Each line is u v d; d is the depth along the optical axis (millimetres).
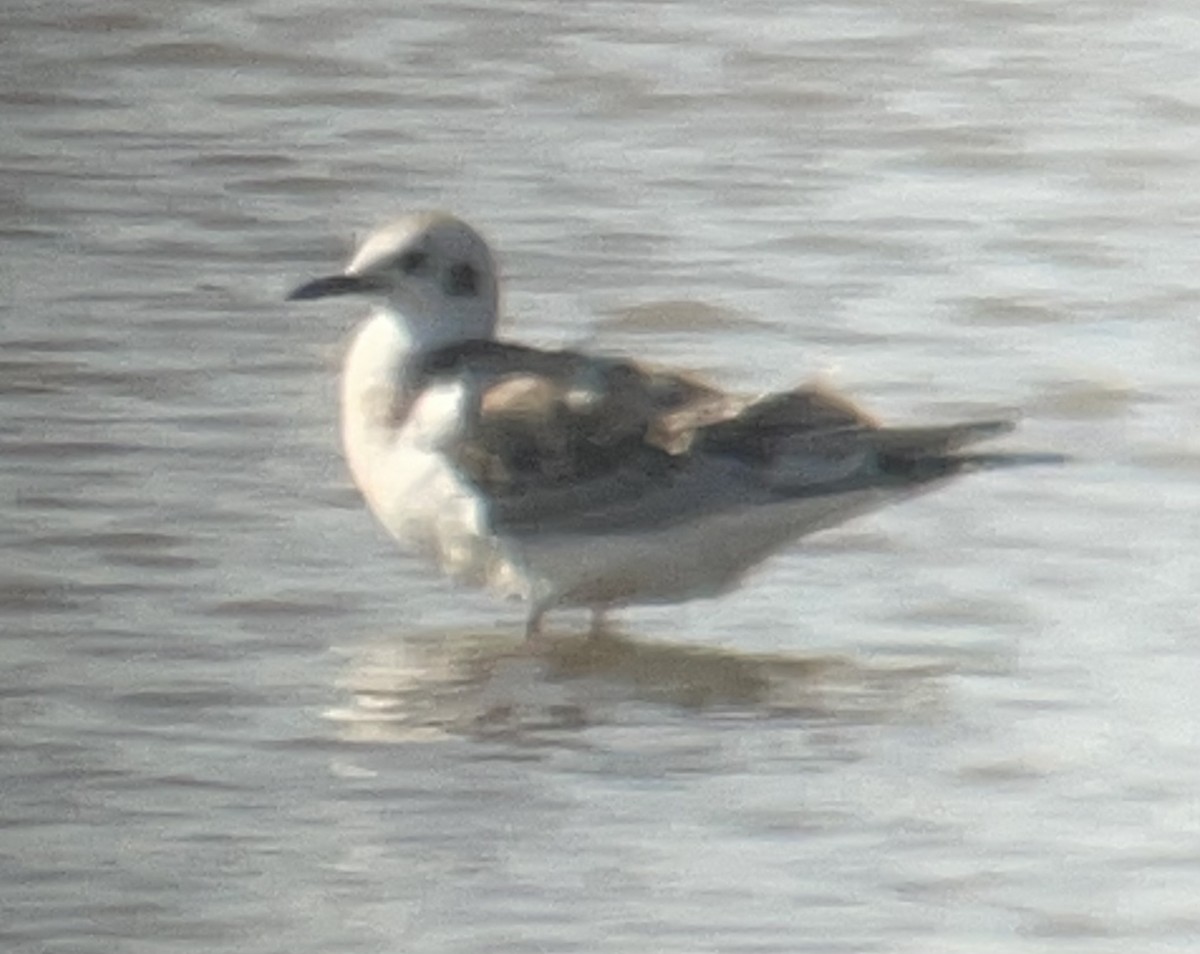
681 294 19797
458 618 15656
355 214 21578
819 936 12383
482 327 15719
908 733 14250
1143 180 21906
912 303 19594
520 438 15188
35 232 21141
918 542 16250
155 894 12766
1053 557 16047
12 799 13609
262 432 17766
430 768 13961
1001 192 21688
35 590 15773
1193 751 13953
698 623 15531
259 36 24969
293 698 14695
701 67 24297
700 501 15070
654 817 13461
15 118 23406
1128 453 17234
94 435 17656
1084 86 23875
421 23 25359
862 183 21875
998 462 15148
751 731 14320
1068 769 13828
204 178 22250
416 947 12312
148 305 19766
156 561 16125
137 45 24812
